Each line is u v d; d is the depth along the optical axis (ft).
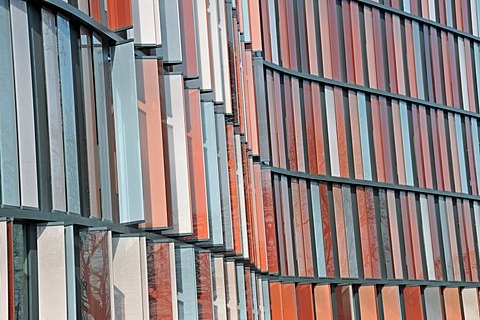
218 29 69.10
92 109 46.85
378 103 116.88
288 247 100.58
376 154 114.73
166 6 57.52
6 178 38.11
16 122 39.29
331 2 112.57
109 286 44.80
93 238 44.55
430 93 123.85
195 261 59.36
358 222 111.55
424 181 120.98
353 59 113.91
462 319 123.34
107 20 49.96
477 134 130.21
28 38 40.83
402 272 115.85
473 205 128.57
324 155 107.86
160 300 52.24
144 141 52.60
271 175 100.01
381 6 119.03
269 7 102.83
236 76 78.07
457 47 129.59
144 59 53.36
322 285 105.19
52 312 40.01
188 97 58.80
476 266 126.72
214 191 61.93
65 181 42.88
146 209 51.98
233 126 72.84
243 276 74.28
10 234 36.60
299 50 107.24
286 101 103.96
